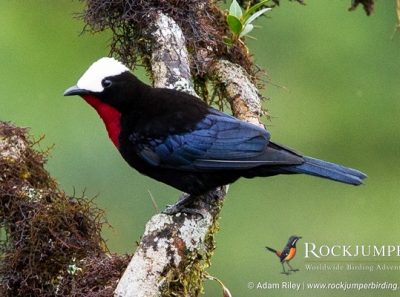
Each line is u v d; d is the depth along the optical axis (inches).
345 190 580.7
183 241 307.0
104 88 335.6
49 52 581.9
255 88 372.5
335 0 599.2
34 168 337.4
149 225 310.2
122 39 384.2
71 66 579.8
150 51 370.3
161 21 365.7
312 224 567.5
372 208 573.6
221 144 332.2
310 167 327.0
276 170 332.2
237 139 332.5
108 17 375.9
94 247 324.8
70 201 330.6
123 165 525.3
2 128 339.3
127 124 339.3
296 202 577.0
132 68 379.2
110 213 517.7
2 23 584.7
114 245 513.3
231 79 369.4
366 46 596.4
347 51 596.1
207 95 386.9
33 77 572.1
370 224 567.2
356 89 594.6
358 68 596.1
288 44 595.5
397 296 512.4
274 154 329.7
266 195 578.9
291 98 593.6
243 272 550.3
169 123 335.3
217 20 386.0
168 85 355.3
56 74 575.5
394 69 596.1
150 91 340.5
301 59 596.1
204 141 332.5
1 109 558.3
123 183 523.2
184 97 342.3
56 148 532.4
